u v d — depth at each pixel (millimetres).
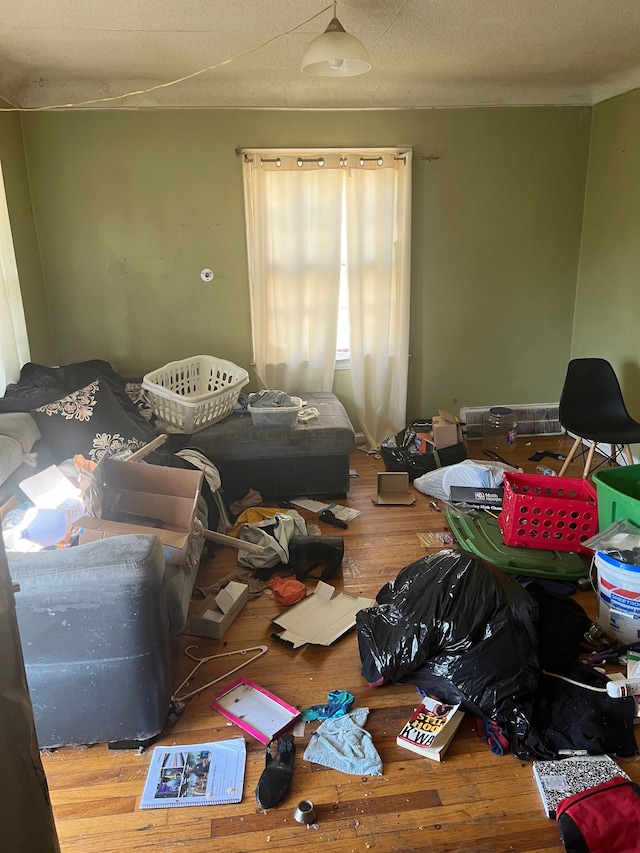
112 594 1661
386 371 4211
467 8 2525
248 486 3461
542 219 4160
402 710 1968
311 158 3758
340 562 2758
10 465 2332
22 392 2908
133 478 2334
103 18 2549
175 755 1788
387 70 3447
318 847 1522
